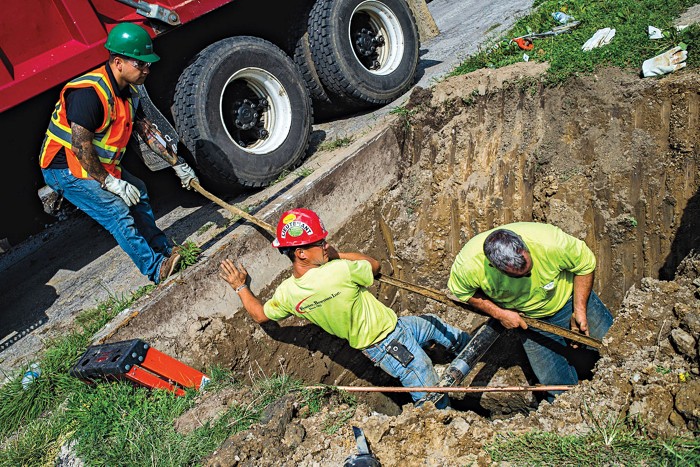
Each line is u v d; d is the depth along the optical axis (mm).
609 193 5473
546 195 5801
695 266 4074
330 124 6719
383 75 6453
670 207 5184
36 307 5008
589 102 5539
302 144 5805
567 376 4746
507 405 5680
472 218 6227
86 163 4012
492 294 4156
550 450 3213
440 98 6254
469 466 3273
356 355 6109
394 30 6605
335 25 5961
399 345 4562
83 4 4305
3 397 4117
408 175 6500
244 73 5320
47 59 4246
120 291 4859
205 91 4996
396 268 6531
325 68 6086
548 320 4414
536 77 5824
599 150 5504
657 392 3309
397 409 6031
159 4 4773
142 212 4770
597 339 4324
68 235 6055
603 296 5727
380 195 6266
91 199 4301
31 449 3807
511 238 3607
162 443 3732
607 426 3283
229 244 4875
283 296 4230
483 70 6203
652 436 3197
